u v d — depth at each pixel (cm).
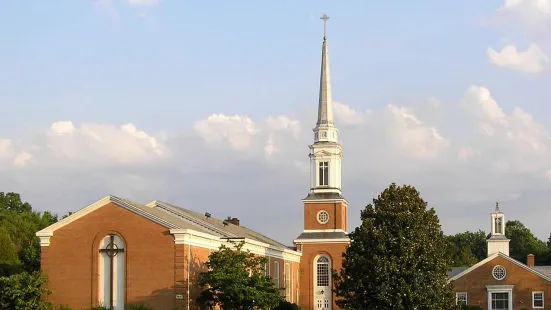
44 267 7225
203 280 7131
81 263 7181
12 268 8544
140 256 7094
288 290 10231
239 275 7088
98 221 7206
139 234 7119
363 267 7562
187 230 7031
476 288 10362
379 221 7750
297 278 10794
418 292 7375
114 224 7175
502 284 10306
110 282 7131
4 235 9831
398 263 7469
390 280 7431
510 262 10331
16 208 14312
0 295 6950
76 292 7144
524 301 10250
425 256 7500
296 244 10906
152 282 7044
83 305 7119
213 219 10038
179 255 7025
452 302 7650
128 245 7119
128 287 7075
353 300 7606
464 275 10412
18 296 6938
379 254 7588
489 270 10362
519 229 17850
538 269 10744
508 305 10288
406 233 7569
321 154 11025
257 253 8819
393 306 7419
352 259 7662
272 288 7444
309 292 10812
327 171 11038
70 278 7175
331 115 11181
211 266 7225
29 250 9600
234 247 7562
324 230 10912
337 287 7800
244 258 7306
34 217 12988
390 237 7550
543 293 10219
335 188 10994
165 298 7006
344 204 11156
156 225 7106
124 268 7119
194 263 7238
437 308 7438
